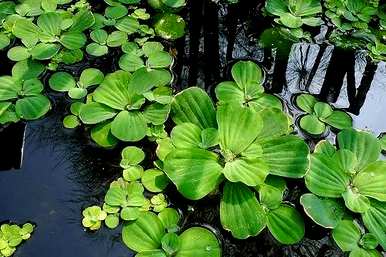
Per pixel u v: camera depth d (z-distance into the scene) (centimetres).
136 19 291
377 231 199
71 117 238
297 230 200
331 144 226
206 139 220
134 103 236
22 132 234
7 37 273
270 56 279
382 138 236
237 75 257
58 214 205
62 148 230
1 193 210
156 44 275
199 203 211
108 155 229
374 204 208
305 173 210
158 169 217
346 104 255
